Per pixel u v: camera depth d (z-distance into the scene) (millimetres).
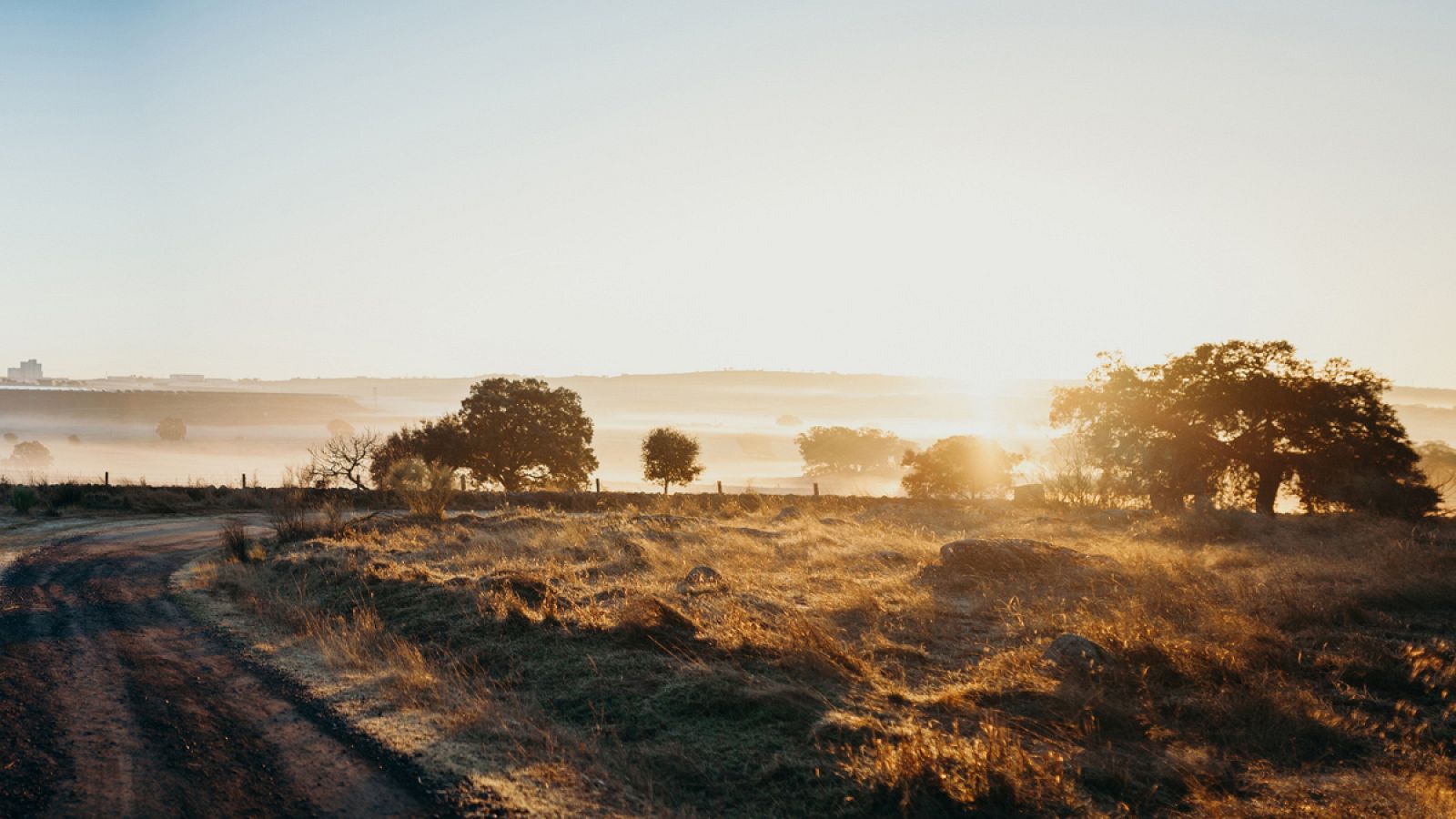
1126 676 8211
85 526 26453
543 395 54906
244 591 14117
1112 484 38031
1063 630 10094
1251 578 13664
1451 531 21234
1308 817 5512
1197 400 38594
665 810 5570
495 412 52688
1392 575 13258
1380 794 5844
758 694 7641
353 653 9531
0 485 34875
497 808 5586
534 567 14664
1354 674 8570
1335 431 37188
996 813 5508
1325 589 12320
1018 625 10492
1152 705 7570
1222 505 28203
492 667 9117
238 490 36969
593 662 8844
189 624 11547
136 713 7594
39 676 8781
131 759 6457
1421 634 10297
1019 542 14711
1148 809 5680
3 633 10836
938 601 12109
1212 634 9789
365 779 6062
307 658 9602
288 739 6891
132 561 18406
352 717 7430
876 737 6699
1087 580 13078
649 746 6754
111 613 12305
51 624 11461
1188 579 13133
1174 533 21781
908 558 16219
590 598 11883
